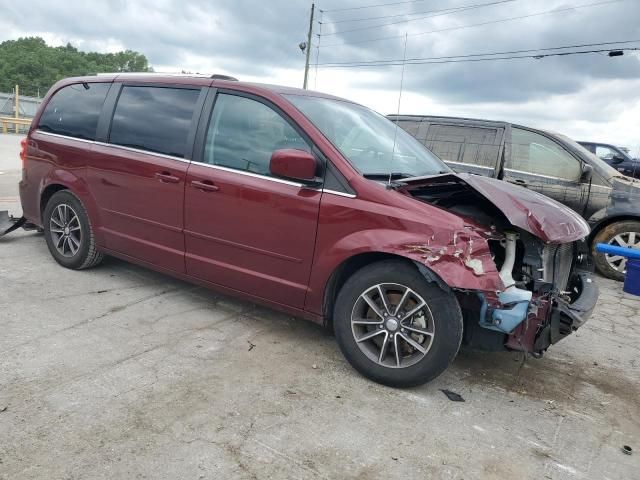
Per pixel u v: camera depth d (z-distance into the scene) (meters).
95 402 2.90
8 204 8.91
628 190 6.61
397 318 3.28
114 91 4.77
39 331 3.72
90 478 2.33
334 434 2.80
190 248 4.14
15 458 2.42
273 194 3.63
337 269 3.45
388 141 4.19
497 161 7.10
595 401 3.45
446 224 3.12
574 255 3.98
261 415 2.91
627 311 5.53
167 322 4.07
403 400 3.21
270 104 3.84
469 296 3.20
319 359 3.66
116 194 4.54
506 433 2.97
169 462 2.47
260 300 3.87
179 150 4.16
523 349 3.20
